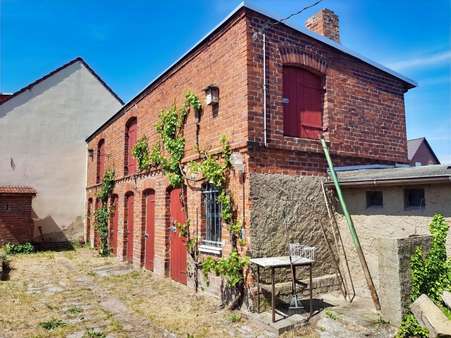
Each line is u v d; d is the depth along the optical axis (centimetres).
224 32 751
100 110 1934
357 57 849
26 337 561
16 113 1755
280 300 658
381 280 552
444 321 464
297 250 695
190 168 838
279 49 729
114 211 1430
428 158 2881
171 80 971
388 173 669
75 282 955
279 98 715
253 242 646
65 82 1872
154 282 933
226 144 714
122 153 1319
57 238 1784
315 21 934
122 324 620
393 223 668
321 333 548
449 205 584
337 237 759
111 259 1334
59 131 1836
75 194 1848
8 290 863
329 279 728
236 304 667
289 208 701
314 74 796
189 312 680
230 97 720
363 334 516
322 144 732
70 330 591
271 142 689
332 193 768
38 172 1775
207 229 789
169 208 970
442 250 570
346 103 823
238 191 682
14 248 1520
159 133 1018
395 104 929
